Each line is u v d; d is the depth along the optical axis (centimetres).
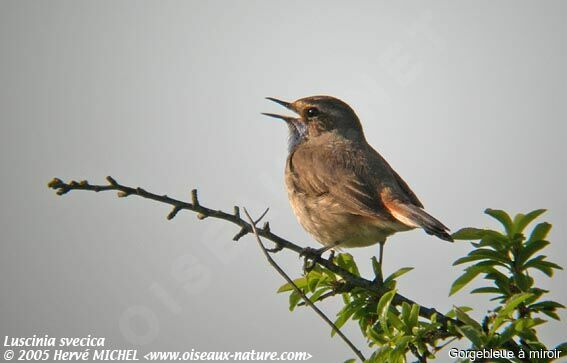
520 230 901
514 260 906
